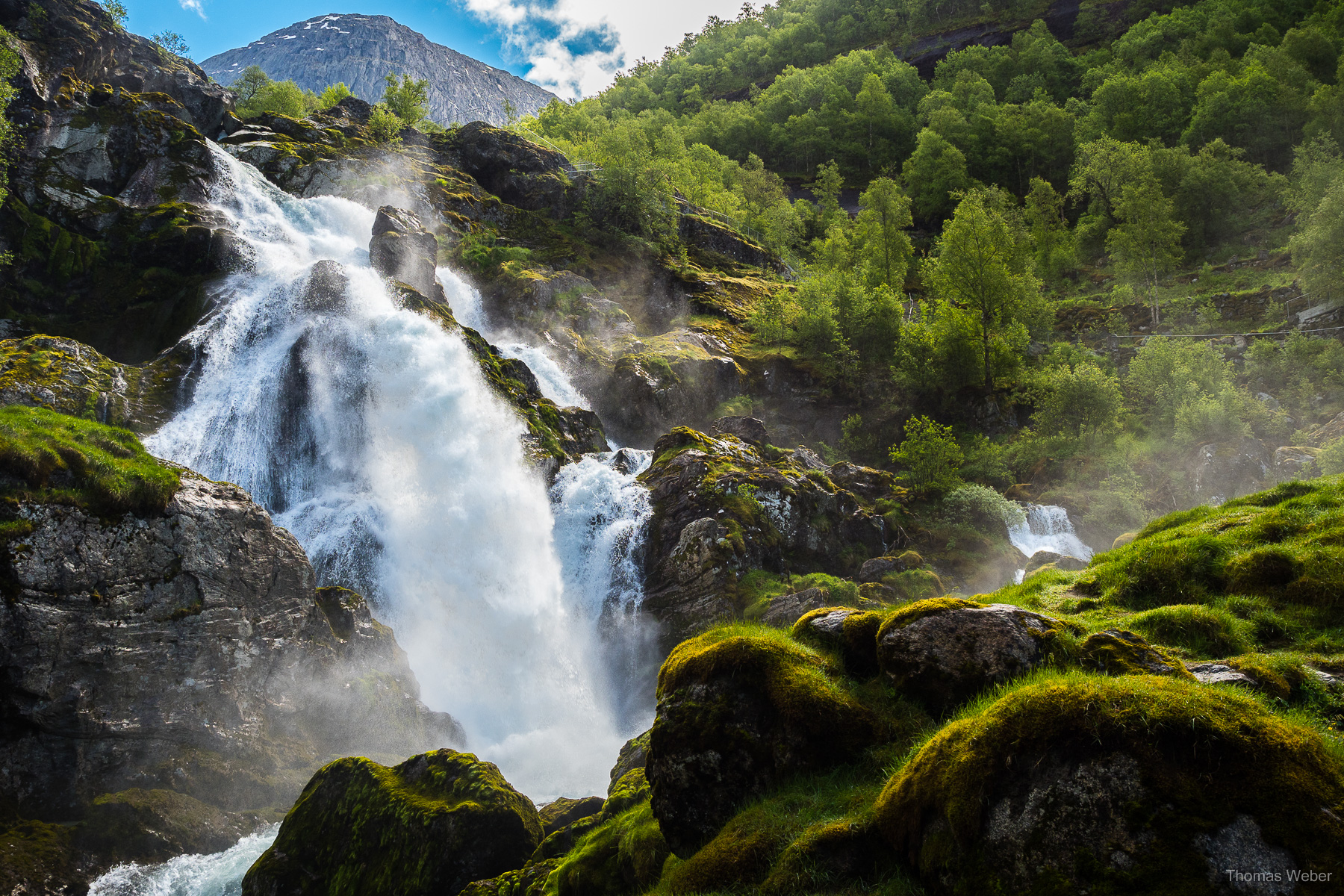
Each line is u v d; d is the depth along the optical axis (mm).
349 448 32031
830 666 9672
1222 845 5211
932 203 110312
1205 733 5613
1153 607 13602
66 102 44688
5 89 40219
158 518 18641
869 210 90125
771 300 62188
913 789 7023
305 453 32156
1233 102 94812
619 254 64562
